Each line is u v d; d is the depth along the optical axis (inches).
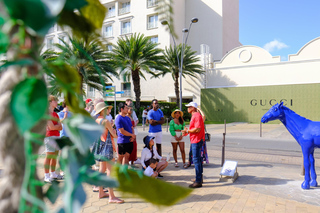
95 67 19.9
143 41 695.7
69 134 13.1
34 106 12.5
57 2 11.5
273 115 180.5
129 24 1151.0
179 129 241.6
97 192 159.3
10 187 14.4
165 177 206.5
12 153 14.4
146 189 20.9
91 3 20.2
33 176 14.4
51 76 17.1
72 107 18.7
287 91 917.2
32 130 14.8
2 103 14.2
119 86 1052.5
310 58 883.4
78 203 12.6
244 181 196.4
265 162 272.2
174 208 136.9
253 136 516.4
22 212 13.2
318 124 174.6
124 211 130.0
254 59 979.3
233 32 1402.6
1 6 12.6
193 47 1283.2
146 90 1205.7
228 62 1031.0
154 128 245.4
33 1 11.4
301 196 162.9
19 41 13.8
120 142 179.5
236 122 987.3
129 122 184.9
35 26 12.3
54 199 16.8
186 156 303.1
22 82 13.1
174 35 19.2
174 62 863.7
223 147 249.1
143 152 194.4
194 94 1098.1
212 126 796.6
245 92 992.9
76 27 19.9
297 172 226.4
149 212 129.2
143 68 740.0
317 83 868.6
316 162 270.5
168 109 1034.1
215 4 1243.8
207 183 189.0
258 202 148.3
